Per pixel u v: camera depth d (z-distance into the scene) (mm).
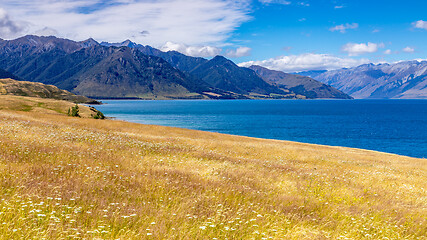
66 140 23203
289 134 120500
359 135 121750
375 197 15961
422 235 10508
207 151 30062
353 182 20156
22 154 15102
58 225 6516
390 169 32750
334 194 15172
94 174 12102
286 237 7875
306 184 16797
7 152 14906
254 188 14148
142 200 9836
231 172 17359
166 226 7594
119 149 22562
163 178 13156
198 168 17984
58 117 52344
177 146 30594
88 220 7438
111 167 14977
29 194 8328
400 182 23312
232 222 8359
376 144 100750
